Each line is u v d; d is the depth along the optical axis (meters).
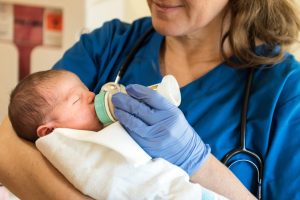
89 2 1.81
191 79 1.10
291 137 0.97
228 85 1.06
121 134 0.81
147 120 0.81
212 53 1.11
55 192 0.83
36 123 0.90
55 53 1.88
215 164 0.90
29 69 1.89
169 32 1.01
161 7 0.98
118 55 1.20
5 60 1.88
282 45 1.11
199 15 0.99
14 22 1.84
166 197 0.78
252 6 1.08
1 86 1.89
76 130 0.84
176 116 0.82
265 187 0.97
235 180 0.91
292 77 1.02
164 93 0.86
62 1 1.81
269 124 0.98
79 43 1.23
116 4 1.87
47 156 0.85
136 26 1.25
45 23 1.85
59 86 0.91
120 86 0.92
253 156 0.98
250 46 1.10
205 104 1.04
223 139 1.00
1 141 0.96
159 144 0.81
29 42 1.87
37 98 0.90
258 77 1.05
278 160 0.97
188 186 0.80
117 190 0.78
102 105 0.87
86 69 1.18
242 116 1.00
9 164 0.91
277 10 1.12
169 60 1.14
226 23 1.10
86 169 0.80
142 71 1.13
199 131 1.01
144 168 0.80
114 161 0.80
